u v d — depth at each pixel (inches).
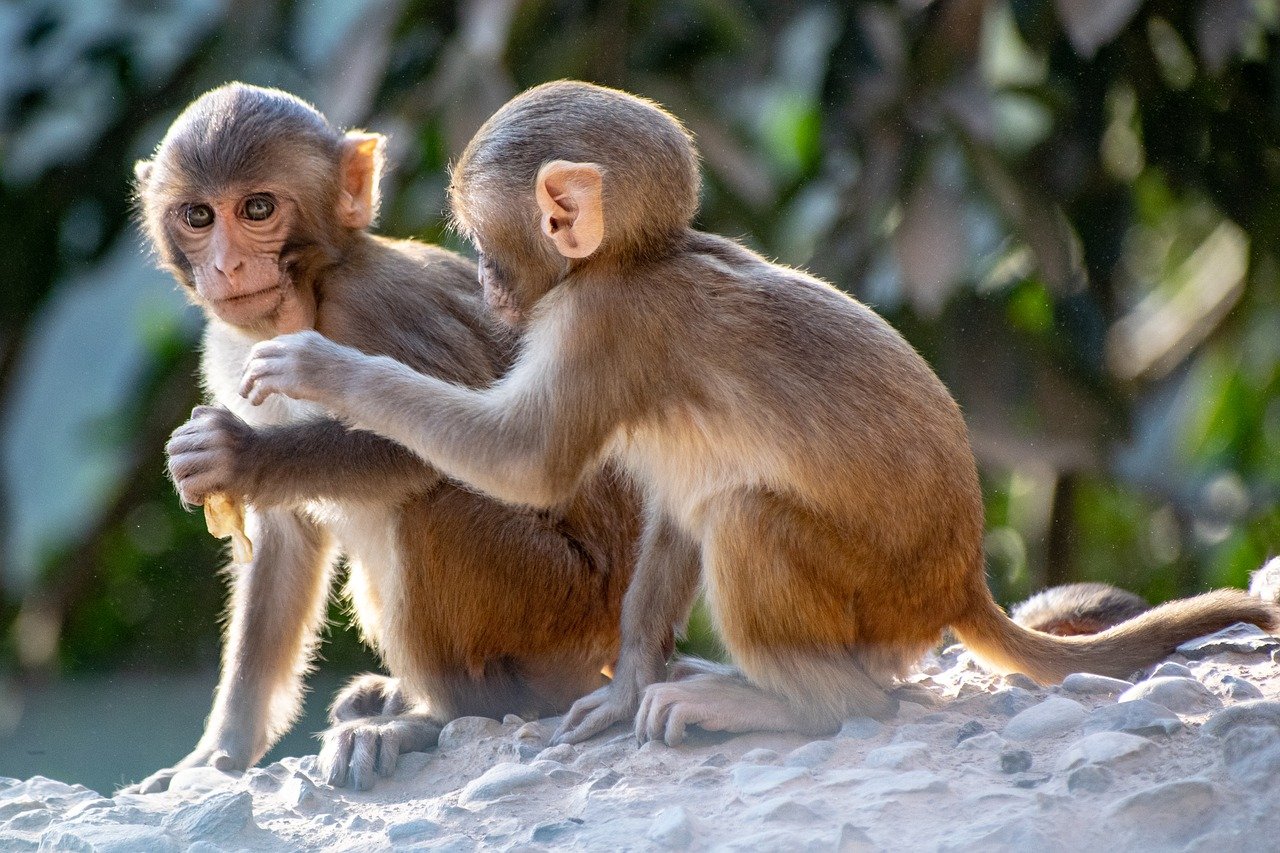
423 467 404.2
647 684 385.7
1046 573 759.1
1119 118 745.0
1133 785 301.9
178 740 767.1
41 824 368.2
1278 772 294.8
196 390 780.0
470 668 418.6
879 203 695.1
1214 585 772.0
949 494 366.9
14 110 757.3
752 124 743.1
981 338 716.0
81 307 1016.2
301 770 393.4
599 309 366.0
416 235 696.4
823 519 355.9
